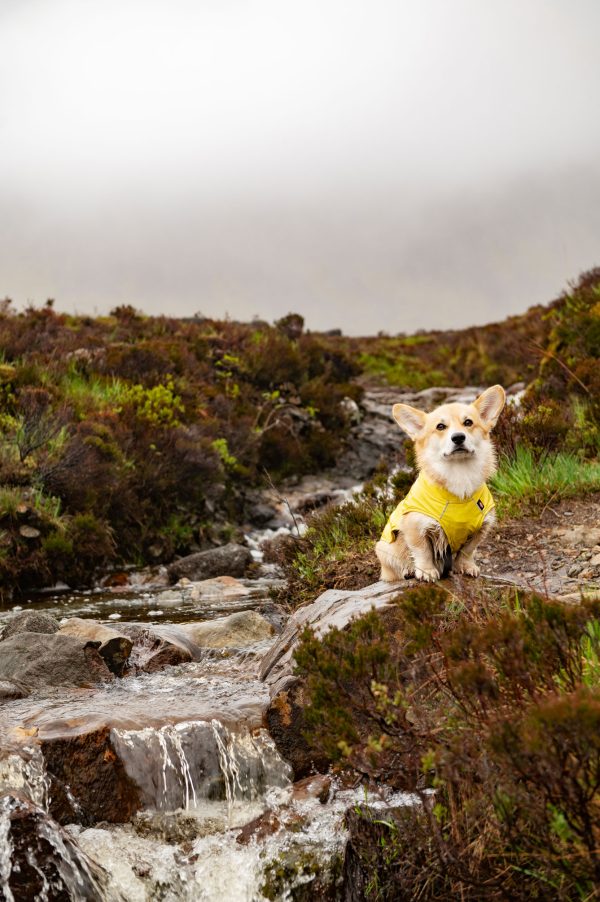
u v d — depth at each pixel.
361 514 8.64
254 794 4.22
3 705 4.86
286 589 8.30
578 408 10.11
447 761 3.11
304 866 3.73
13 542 10.15
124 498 12.07
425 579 4.98
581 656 3.78
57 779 3.93
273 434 17.22
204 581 10.38
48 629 6.52
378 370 31.06
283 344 21.33
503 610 4.43
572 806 2.81
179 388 16.58
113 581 10.77
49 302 20.98
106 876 3.60
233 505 14.40
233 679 5.57
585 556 6.92
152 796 4.04
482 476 5.13
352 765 3.45
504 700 3.21
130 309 22.94
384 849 3.81
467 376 27.75
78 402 13.86
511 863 3.34
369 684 3.45
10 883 3.33
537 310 29.48
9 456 11.30
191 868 3.72
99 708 4.64
